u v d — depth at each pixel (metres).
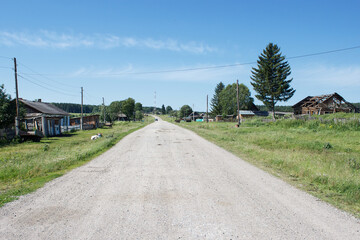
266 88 55.47
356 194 5.68
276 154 11.46
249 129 29.05
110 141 17.64
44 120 27.47
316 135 20.62
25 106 30.23
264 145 15.57
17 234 3.78
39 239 3.61
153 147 15.18
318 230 3.95
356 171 8.09
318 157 10.67
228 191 6.09
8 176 7.80
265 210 4.82
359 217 4.52
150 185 6.62
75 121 48.34
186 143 17.36
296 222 4.26
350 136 19.39
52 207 4.97
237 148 14.38
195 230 3.92
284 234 3.80
